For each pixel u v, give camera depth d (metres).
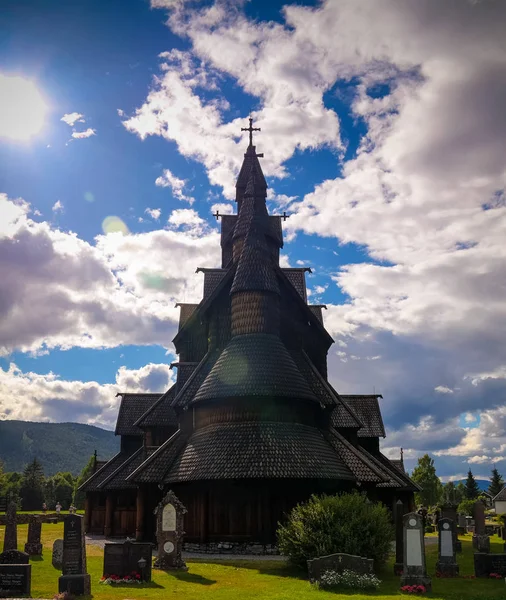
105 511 43.59
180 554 24.61
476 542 34.62
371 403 47.12
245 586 20.81
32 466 129.50
